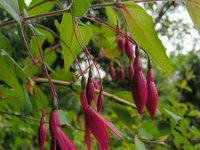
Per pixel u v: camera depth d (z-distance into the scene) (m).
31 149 0.72
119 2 0.29
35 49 0.37
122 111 0.40
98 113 0.25
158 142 0.39
